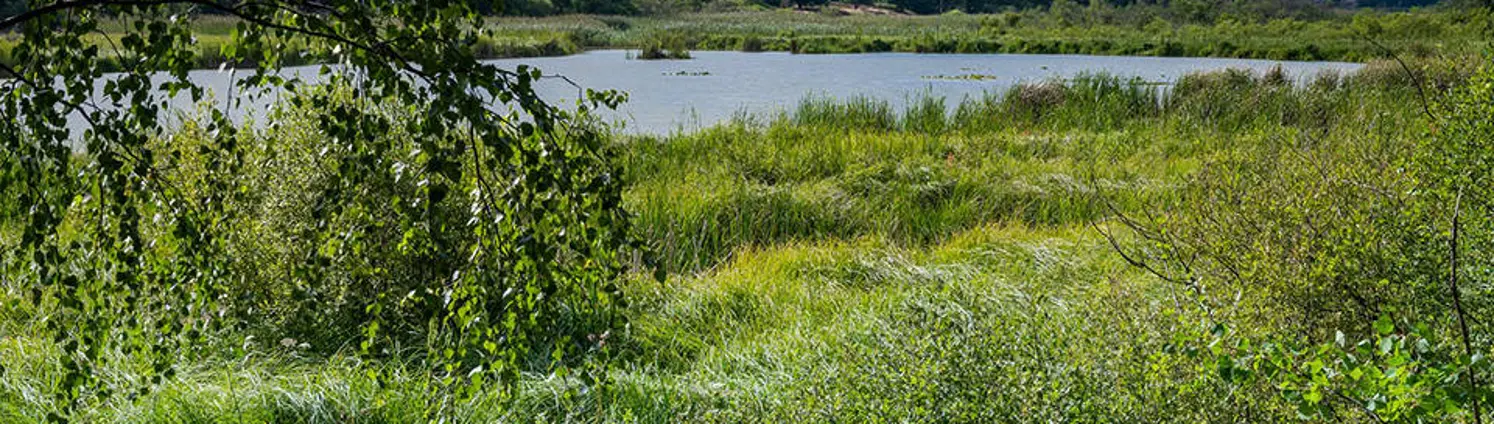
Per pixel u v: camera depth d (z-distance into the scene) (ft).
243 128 18.01
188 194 13.97
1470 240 11.14
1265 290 11.41
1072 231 26.50
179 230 9.09
